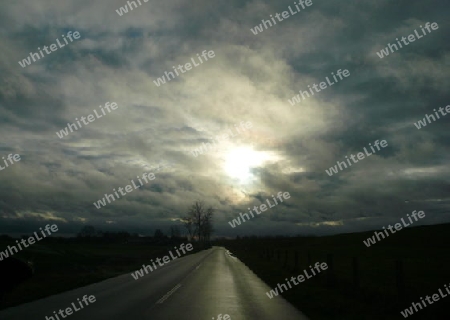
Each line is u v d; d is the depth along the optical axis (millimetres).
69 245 87500
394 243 71375
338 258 46531
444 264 36438
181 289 18547
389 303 13094
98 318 11219
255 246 88688
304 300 14883
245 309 13016
